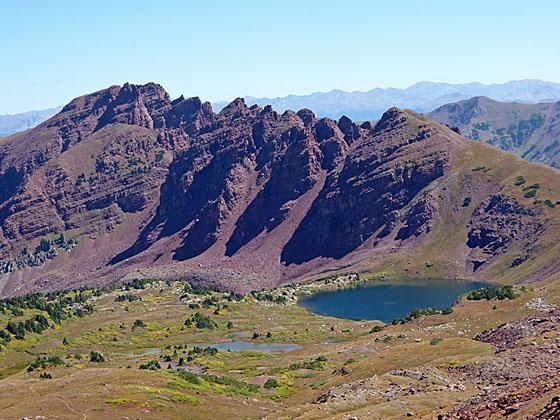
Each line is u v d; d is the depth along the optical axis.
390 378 98.88
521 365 92.06
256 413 100.62
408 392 87.69
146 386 106.75
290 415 90.94
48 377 142.88
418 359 122.88
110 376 115.19
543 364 90.44
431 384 91.62
